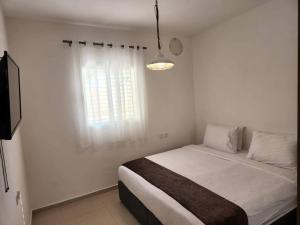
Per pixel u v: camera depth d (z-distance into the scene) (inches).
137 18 110.9
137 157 135.8
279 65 101.3
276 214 70.8
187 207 66.6
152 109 140.5
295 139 94.0
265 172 89.4
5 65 40.9
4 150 56.6
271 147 98.7
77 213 104.7
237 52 121.0
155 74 140.0
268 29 104.0
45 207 108.7
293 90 97.0
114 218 98.9
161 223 73.5
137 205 91.0
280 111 103.3
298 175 63.9
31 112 103.7
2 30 78.9
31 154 104.9
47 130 107.7
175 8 101.5
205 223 58.9
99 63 117.0
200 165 103.0
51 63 106.8
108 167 125.6
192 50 153.4
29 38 101.8
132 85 128.2
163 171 96.7
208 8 104.4
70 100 112.1
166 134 147.3
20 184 80.6
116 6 95.3
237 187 77.7
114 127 123.0
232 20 121.3
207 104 146.8
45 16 100.7
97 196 120.7
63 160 112.5
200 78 149.7
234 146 119.6
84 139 113.7
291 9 94.1
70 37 111.1
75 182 116.4
